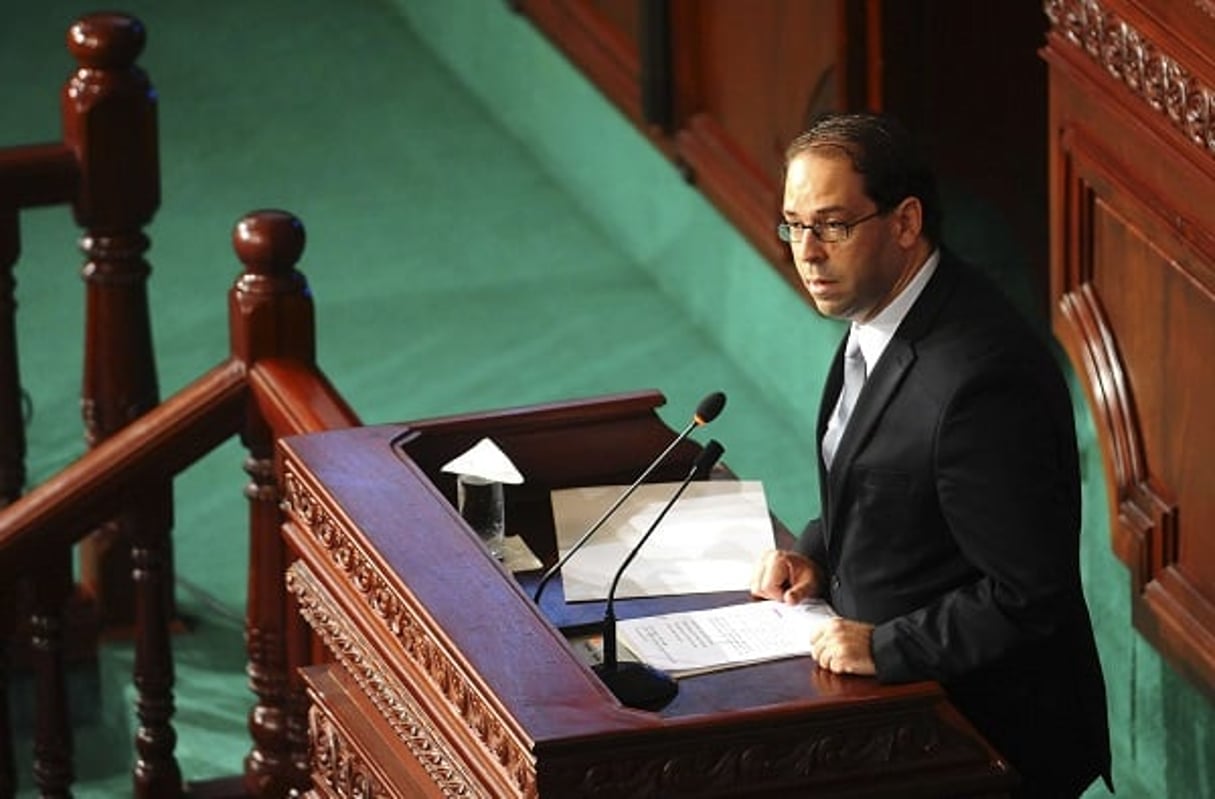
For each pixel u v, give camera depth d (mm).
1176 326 17375
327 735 14328
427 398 25156
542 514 14383
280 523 17453
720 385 24859
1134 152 17609
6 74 32438
